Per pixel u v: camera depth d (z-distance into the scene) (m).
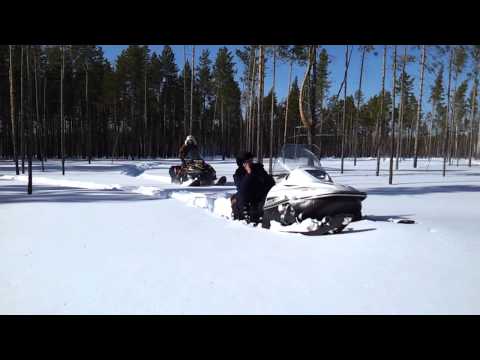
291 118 51.84
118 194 11.33
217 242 5.09
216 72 50.75
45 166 27.45
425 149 72.81
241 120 53.47
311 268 3.90
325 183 5.67
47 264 4.06
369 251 4.57
